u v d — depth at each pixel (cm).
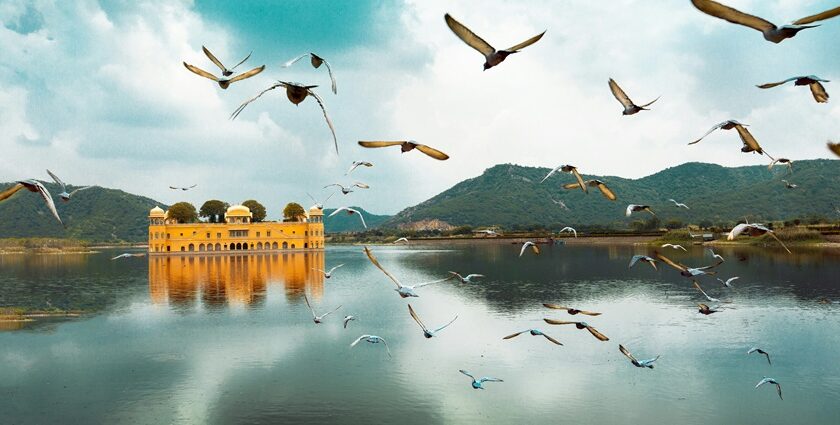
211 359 3291
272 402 2566
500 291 6253
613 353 3312
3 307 5216
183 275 8319
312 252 14600
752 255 10031
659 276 7444
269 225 14588
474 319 4469
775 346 3434
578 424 2295
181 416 2412
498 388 2719
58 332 4066
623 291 6028
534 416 2384
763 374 2905
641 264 9300
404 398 2600
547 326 4109
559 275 7875
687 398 2575
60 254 16725
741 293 5634
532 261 10638
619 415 2384
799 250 10712
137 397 2647
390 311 4916
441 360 3209
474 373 2953
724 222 18000
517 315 4638
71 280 7800
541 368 3033
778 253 10206
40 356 3388
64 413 2450
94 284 7238
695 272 1364
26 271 9594
